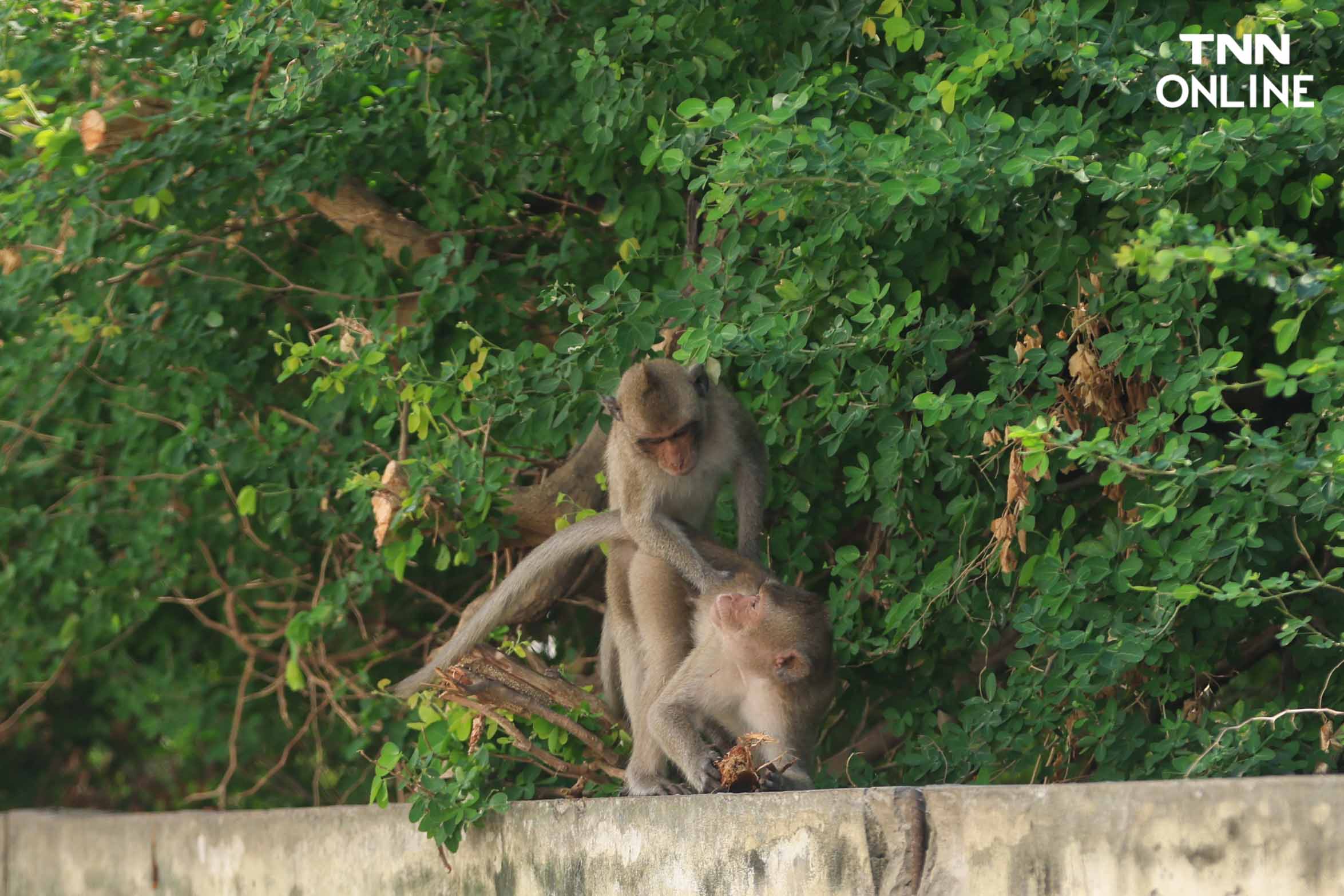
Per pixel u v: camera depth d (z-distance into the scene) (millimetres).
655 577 10414
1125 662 9234
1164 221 6820
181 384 14422
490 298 13352
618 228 12758
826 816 7742
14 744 20703
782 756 9125
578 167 12961
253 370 14250
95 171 13062
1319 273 6750
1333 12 9117
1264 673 12648
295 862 11992
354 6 12391
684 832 8617
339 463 13719
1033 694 10062
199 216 13578
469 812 10031
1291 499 8305
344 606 13867
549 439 12195
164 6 14055
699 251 12352
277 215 14117
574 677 12672
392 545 11938
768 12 11766
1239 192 9367
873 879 7453
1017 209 10406
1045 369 9844
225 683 18062
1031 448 8250
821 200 10070
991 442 9672
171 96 13789
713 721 9805
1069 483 11352
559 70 12797
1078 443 8688
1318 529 9977
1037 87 10766
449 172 13305
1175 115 9672
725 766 8758
